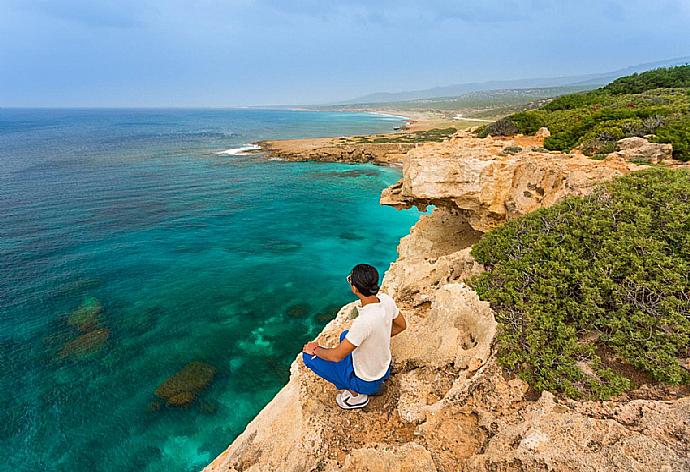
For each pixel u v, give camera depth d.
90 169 55.12
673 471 3.24
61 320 19.30
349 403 5.24
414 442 4.61
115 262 26.14
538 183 12.52
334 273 25.80
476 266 8.20
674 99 36.22
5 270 24.09
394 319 5.27
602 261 6.28
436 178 14.38
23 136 97.06
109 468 12.12
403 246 17.59
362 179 54.69
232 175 55.25
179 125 144.75
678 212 6.63
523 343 5.45
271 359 16.95
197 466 12.17
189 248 29.25
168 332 18.70
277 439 5.61
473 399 5.00
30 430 13.19
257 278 24.70
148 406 14.24
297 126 140.75
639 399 4.39
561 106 43.53
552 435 3.96
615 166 11.09
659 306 5.36
